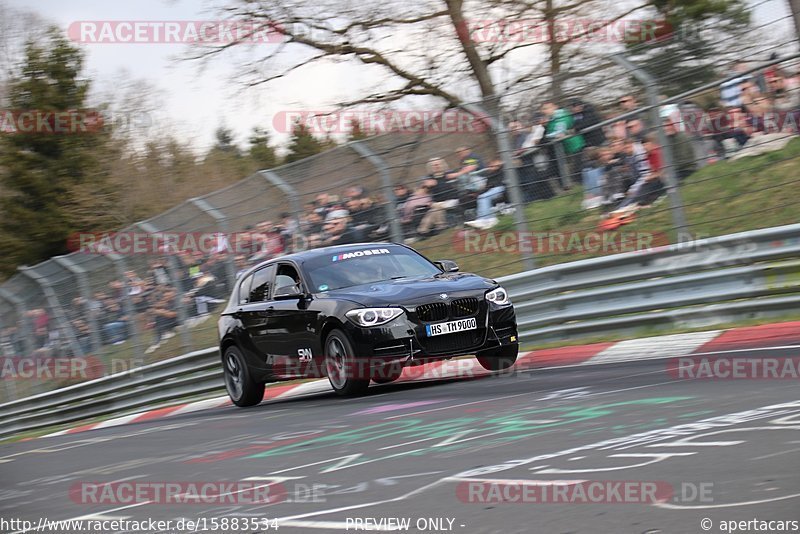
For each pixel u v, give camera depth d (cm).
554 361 2236
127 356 3672
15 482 1608
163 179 7019
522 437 1241
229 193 3244
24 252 6731
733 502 794
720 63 2412
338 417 1755
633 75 2492
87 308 3791
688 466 943
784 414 1150
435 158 2781
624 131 2595
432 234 2806
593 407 1407
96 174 6925
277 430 1731
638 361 1970
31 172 6750
